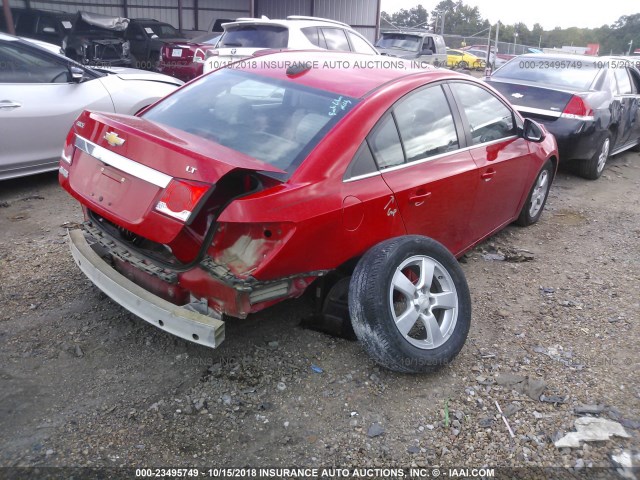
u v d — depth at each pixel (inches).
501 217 193.5
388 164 132.2
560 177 322.3
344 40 409.7
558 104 287.3
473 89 170.9
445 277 131.8
